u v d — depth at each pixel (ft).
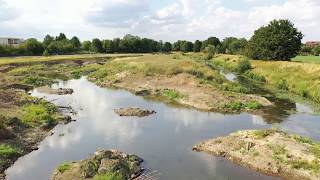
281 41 241.96
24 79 190.90
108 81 194.90
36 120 104.37
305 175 69.26
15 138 89.51
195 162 78.28
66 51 409.49
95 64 283.38
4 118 97.14
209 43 510.99
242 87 164.66
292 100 148.25
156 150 86.02
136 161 76.43
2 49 333.21
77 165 71.36
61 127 104.83
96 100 147.74
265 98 146.72
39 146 88.22
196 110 130.62
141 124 109.60
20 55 349.20
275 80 191.83
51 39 458.09
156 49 523.29
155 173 72.23
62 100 145.89
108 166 69.00
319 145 79.00
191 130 103.24
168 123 111.04
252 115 122.62
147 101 146.72
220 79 174.60
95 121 112.47
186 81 166.91
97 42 454.40
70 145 89.04
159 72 189.37
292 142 79.97
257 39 258.37
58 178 67.56
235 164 77.00
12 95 135.13
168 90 159.94
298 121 113.91
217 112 127.13
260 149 78.84
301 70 188.34
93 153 82.99
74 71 248.73
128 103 142.10
